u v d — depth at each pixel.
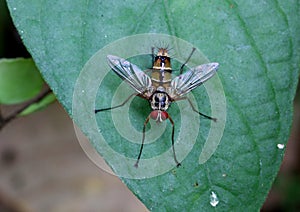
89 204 0.26
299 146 0.26
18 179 0.27
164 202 0.14
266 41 0.14
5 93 0.17
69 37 0.14
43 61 0.14
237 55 0.14
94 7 0.14
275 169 0.14
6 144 0.28
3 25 0.22
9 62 0.16
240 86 0.14
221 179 0.14
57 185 0.27
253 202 0.14
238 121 0.14
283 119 0.14
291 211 0.24
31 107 0.18
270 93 0.14
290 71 0.14
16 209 0.27
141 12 0.14
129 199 0.26
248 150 0.14
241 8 0.14
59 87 0.14
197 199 0.14
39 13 0.14
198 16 0.14
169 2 0.14
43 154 0.27
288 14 0.14
